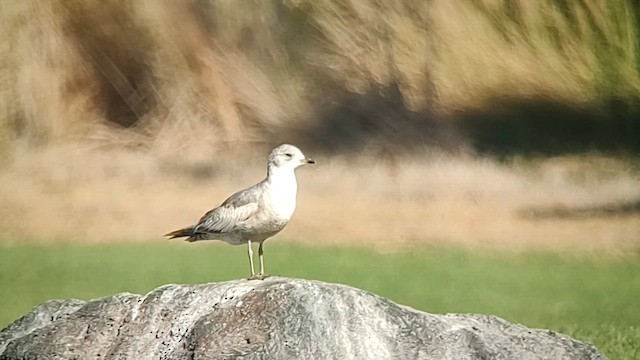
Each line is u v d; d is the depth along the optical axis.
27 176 21.72
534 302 15.34
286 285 7.50
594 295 15.73
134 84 24.00
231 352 7.13
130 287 16.08
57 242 18.62
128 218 19.86
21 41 23.78
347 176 21.88
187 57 24.12
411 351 7.34
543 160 22.73
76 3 24.11
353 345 7.24
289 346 7.14
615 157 22.89
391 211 20.12
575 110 24.19
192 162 22.64
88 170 22.00
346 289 7.54
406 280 16.53
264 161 22.92
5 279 16.50
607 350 12.65
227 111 23.73
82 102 23.75
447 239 18.83
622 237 18.94
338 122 23.78
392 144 23.12
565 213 20.23
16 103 23.30
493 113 23.97
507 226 19.45
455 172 22.00
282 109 23.94
